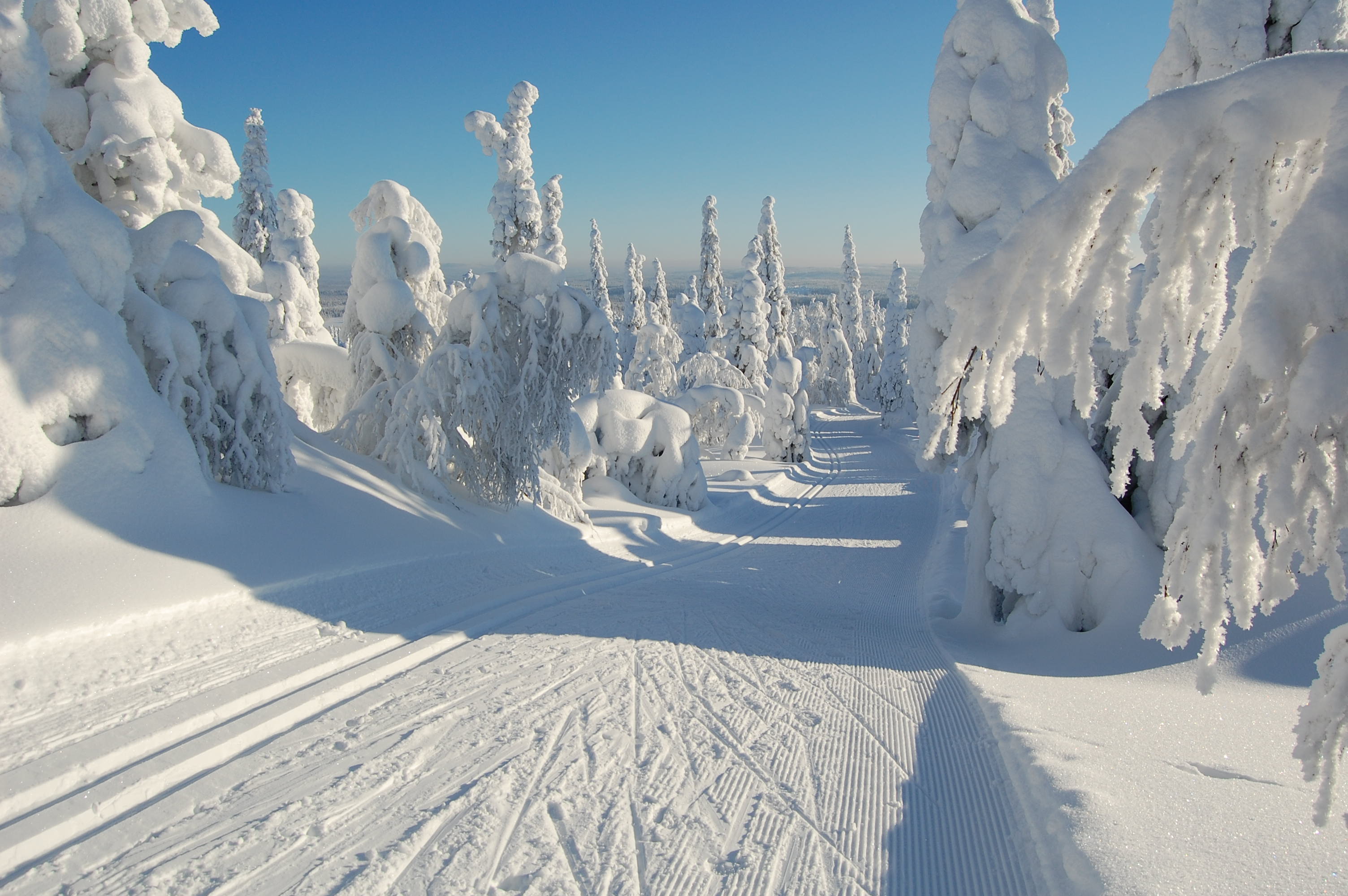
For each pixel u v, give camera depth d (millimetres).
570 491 19047
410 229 15070
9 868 3475
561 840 3947
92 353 7266
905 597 13602
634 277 57469
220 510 8320
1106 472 9477
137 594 6430
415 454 13492
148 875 3479
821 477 35781
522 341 15109
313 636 7125
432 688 6301
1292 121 2336
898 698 6566
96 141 10211
